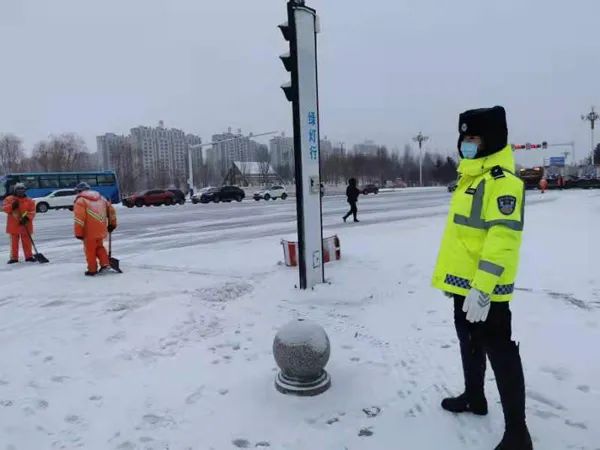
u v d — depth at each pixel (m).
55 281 8.51
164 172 85.12
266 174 84.50
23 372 4.65
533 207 22.95
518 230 2.83
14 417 3.80
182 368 4.65
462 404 3.60
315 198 7.43
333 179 92.56
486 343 3.03
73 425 3.68
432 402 3.79
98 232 8.95
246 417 3.69
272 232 16.50
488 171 3.00
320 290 7.17
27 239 11.16
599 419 3.49
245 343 5.27
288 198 50.34
